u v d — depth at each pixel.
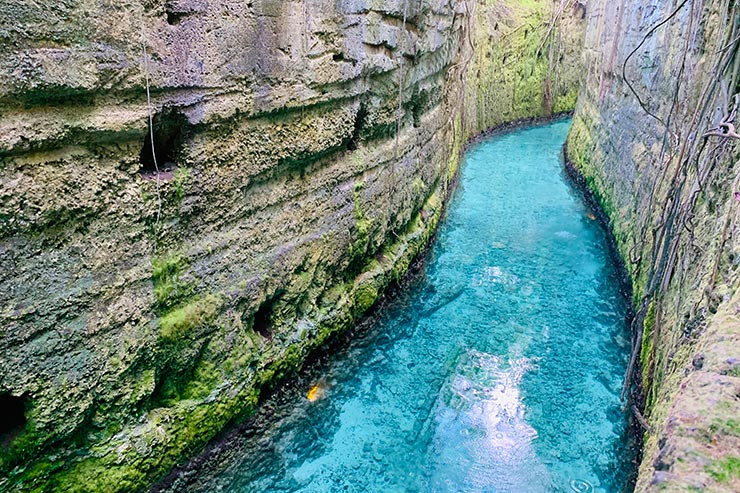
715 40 4.88
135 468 3.47
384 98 5.58
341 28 4.50
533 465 4.52
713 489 1.88
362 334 5.86
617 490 4.29
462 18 8.84
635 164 7.48
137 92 3.02
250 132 3.85
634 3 8.98
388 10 5.20
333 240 5.05
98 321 3.10
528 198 10.87
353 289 5.63
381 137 5.84
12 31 2.44
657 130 6.72
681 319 3.86
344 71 4.62
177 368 3.71
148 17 2.99
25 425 2.95
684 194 4.86
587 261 8.06
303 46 4.10
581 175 11.52
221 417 4.06
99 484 3.32
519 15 16.95
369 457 4.50
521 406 5.16
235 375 4.13
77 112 2.79
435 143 8.04
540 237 8.92
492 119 16.48
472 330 6.30
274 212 4.30
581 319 6.57
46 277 2.83
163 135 3.36
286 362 4.69
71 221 2.90
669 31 6.69
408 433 4.77
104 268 3.09
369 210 5.64
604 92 10.98
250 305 4.17
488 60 15.48
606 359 5.83
